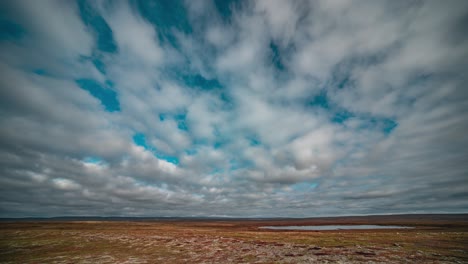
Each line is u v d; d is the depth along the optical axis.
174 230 84.56
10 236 55.53
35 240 50.53
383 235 59.59
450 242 45.09
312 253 36.12
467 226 95.38
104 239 52.78
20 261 31.84
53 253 37.31
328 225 141.75
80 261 31.67
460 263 28.31
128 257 34.28
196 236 60.84
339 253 35.62
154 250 39.84
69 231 68.44
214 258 33.41
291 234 67.81
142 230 81.25
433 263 28.38
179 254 36.44
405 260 30.08
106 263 30.56
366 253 35.22
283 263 29.95
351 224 145.75
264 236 60.97
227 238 56.56
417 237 53.53
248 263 30.12
